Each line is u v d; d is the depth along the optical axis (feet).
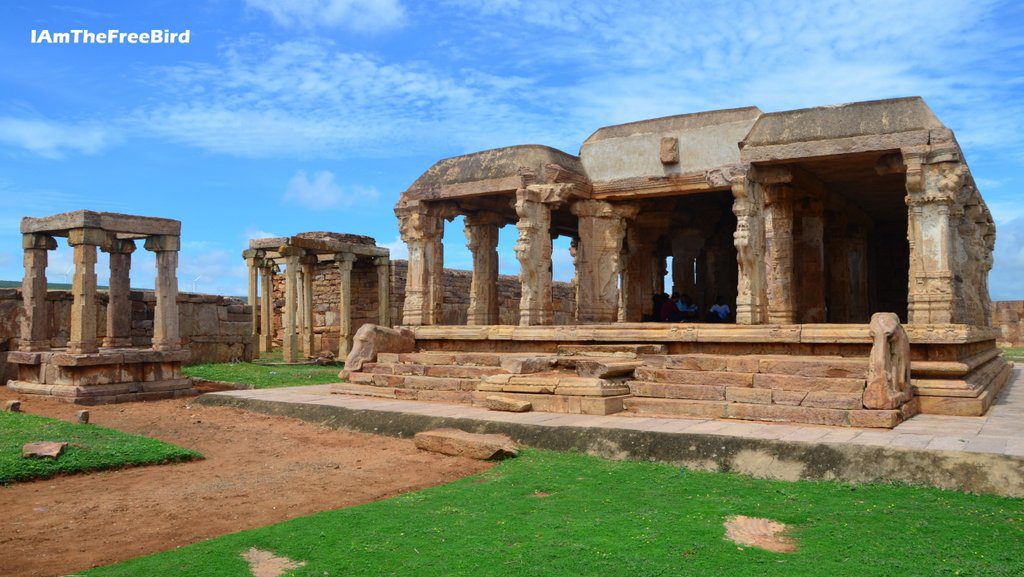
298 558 18.67
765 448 28.09
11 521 22.70
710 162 51.24
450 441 32.37
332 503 24.81
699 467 28.53
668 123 53.67
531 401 39.45
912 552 18.40
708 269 69.41
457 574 17.33
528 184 53.01
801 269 54.70
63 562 18.93
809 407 34.01
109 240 59.21
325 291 102.89
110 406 48.44
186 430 39.42
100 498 25.49
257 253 85.20
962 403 34.91
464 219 63.46
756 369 38.58
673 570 17.40
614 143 55.67
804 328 39.19
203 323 74.95
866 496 23.65
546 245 53.93
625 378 40.93
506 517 22.16
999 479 23.71
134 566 17.97
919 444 26.76
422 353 51.08
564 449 32.07
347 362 51.16
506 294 108.47
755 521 21.56
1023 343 109.91
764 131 46.26
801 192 50.83
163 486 27.40
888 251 77.71
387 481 27.86
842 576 16.92
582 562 17.99
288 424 41.09
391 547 19.29
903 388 34.76
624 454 30.53
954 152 39.86
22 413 42.24
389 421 38.14
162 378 54.08
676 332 43.01
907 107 42.19
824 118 44.70
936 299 40.37
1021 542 19.01
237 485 27.37
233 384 60.23
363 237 99.81
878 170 43.70
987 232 59.41
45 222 53.57
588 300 55.88
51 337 64.18
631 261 66.33
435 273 59.06
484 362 47.50
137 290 71.10
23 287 55.31
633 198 56.18
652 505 23.31
